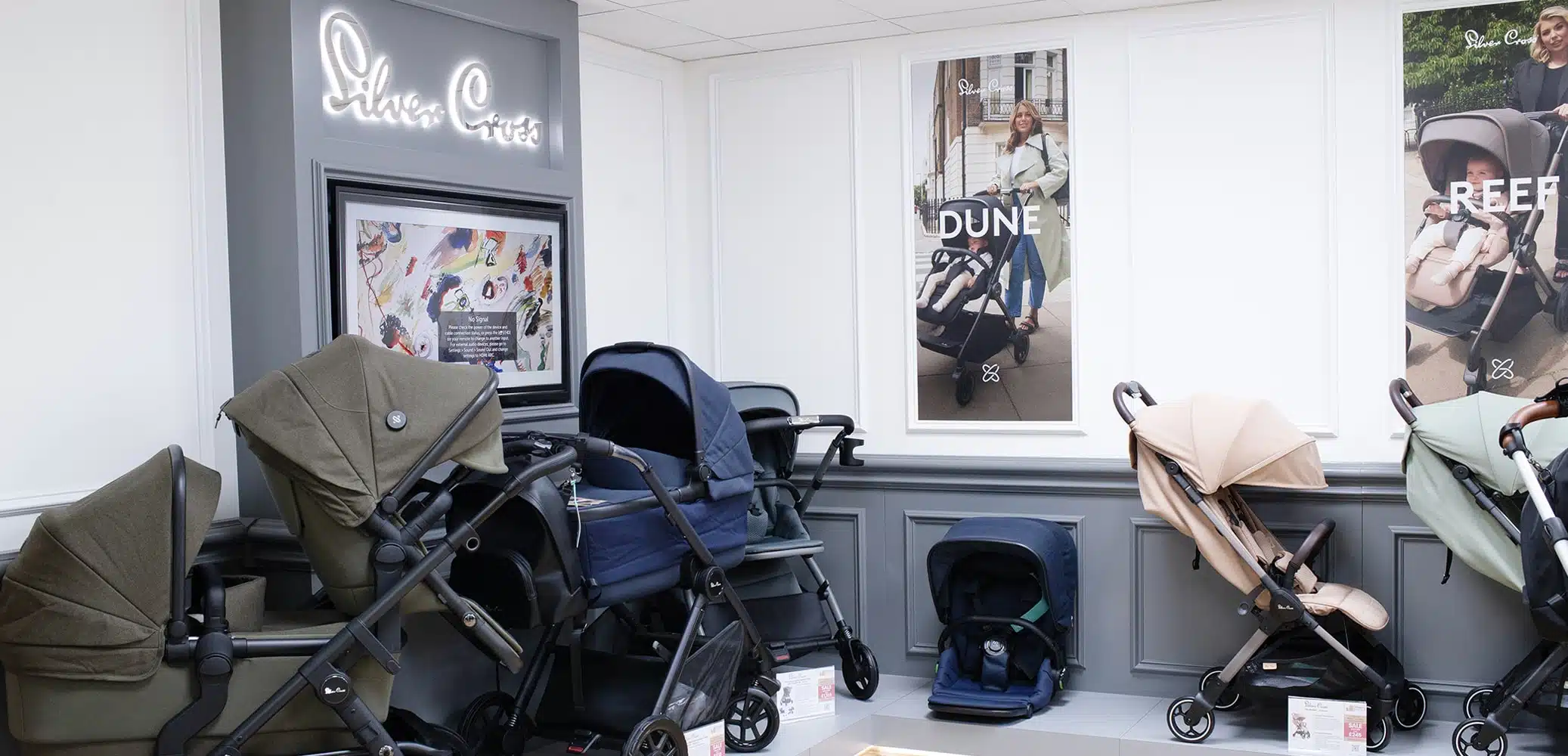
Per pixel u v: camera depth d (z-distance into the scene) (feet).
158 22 11.34
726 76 17.85
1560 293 13.79
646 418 13.55
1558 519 11.03
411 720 11.43
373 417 9.87
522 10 14.20
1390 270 14.55
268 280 11.86
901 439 17.07
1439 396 14.40
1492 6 13.98
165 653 9.12
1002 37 16.24
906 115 16.76
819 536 17.35
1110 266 15.87
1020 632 15.03
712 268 18.07
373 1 12.56
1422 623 14.43
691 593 12.73
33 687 9.04
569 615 11.55
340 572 10.03
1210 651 15.34
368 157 12.35
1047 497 16.07
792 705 14.89
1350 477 14.53
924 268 16.81
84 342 10.71
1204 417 13.47
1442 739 13.71
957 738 14.70
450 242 13.33
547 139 14.87
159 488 9.00
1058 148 16.05
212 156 11.89
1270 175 15.08
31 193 10.28
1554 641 12.48
